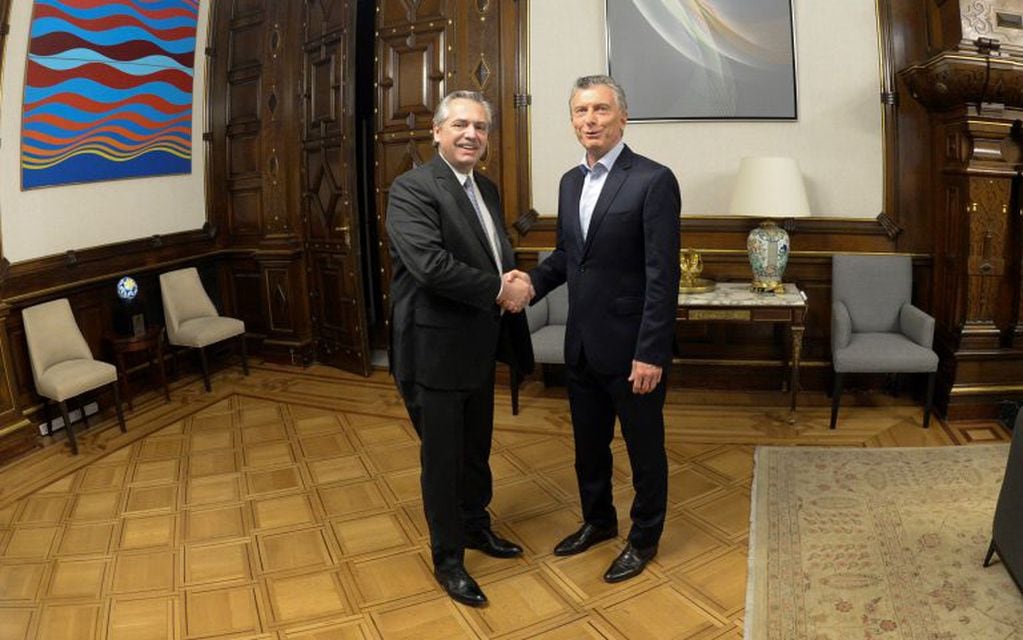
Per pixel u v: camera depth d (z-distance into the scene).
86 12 4.18
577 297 2.42
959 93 3.53
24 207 4.00
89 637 2.29
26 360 3.96
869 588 2.36
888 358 3.61
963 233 3.71
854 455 3.38
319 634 2.27
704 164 4.18
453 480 2.36
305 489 3.29
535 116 4.34
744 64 4.04
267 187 5.17
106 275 4.46
